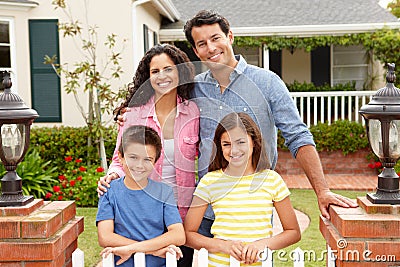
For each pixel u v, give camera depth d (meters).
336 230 2.35
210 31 2.72
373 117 2.33
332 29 11.01
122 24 9.20
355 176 9.78
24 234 2.22
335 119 10.21
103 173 7.86
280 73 13.19
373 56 11.77
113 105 8.30
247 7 13.15
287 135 2.76
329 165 10.05
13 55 9.08
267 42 11.20
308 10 12.63
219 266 2.55
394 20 11.63
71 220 2.58
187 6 13.70
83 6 9.17
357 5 12.88
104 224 2.54
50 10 9.12
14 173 2.43
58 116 9.20
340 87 12.31
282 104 2.78
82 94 9.16
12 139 2.34
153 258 2.53
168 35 12.02
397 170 8.66
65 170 8.28
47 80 9.17
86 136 8.46
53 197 7.38
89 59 8.72
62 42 9.16
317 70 13.06
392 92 2.33
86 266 4.59
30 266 2.21
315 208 6.96
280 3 13.28
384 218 2.22
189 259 3.02
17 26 9.05
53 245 2.20
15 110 2.33
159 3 10.34
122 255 2.42
